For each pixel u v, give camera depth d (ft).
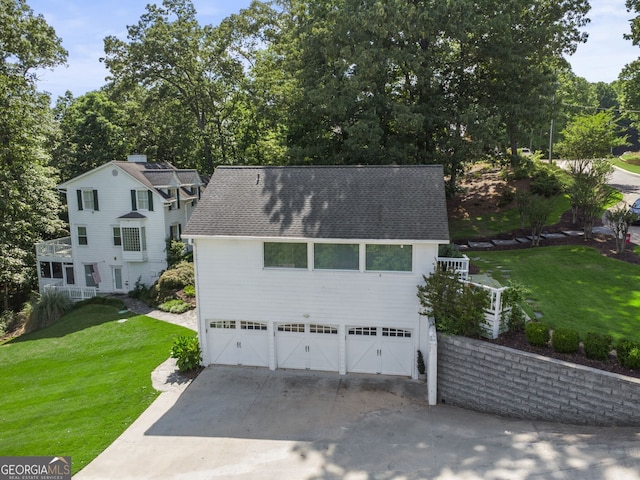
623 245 77.00
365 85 89.10
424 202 54.70
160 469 39.99
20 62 104.68
